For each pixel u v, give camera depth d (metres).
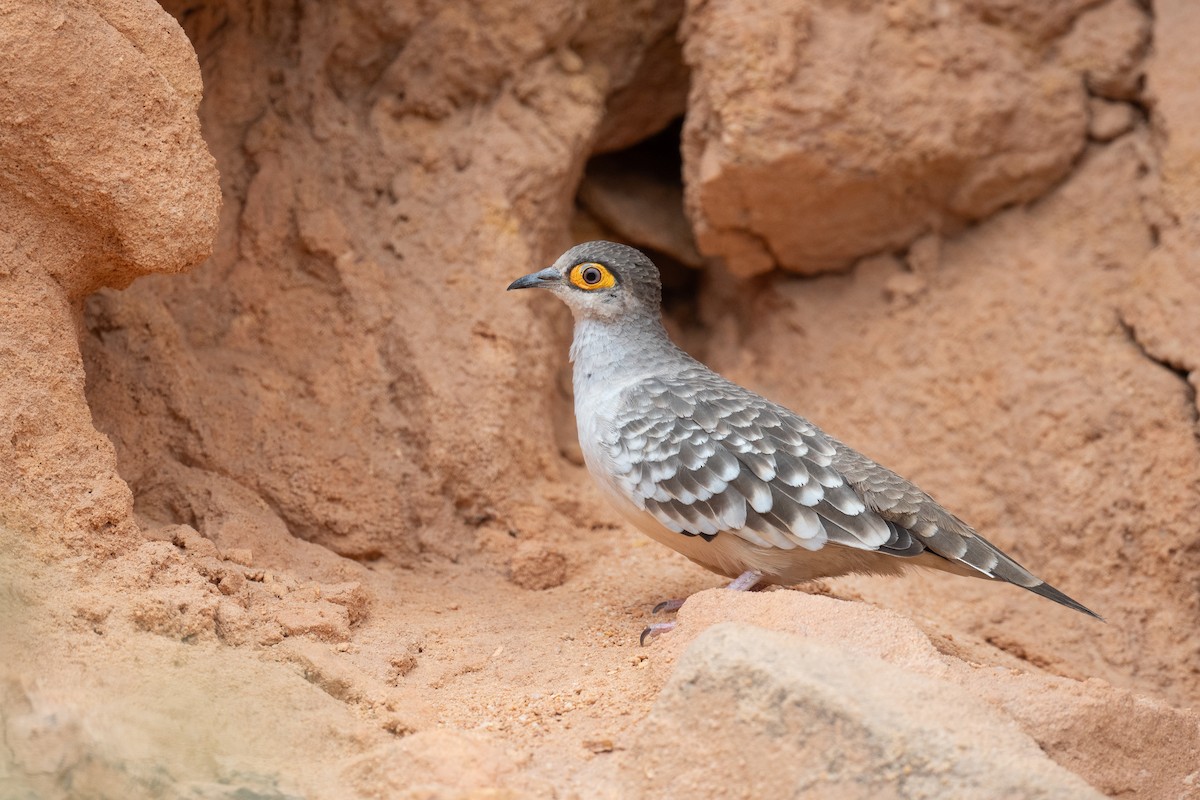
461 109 13.73
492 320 12.84
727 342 15.80
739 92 13.11
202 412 11.39
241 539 10.62
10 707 7.33
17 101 8.64
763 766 6.98
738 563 9.98
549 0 13.52
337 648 9.09
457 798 6.93
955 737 6.84
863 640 8.20
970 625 12.27
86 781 7.12
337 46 13.15
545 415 13.20
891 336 14.35
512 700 8.62
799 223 14.12
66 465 8.72
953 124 13.45
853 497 9.48
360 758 7.40
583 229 15.98
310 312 12.41
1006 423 13.52
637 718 8.02
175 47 9.14
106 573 8.49
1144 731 8.09
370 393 12.23
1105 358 13.30
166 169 9.00
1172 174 13.24
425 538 11.76
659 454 9.69
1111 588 12.65
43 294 8.95
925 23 13.45
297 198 12.62
